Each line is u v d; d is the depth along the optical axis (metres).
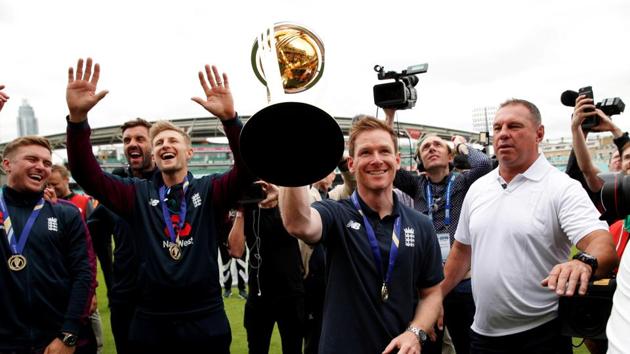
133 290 3.69
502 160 2.63
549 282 1.99
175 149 3.07
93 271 3.33
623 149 3.39
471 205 2.81
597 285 2.12
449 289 2.95
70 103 2.71
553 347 2.49
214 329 2.90
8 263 2.99
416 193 4.61
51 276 3.13
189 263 2.89
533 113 2.61
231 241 4.14
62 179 5.43
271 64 1.66
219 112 2.84
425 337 2.11
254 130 1.62
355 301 2.17
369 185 2.24
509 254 2.54
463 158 4.96
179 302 2.88
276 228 4.04
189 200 3.04
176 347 2.88
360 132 2.28
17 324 2.98
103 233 4.34
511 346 2.57
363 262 2.20
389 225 2.30
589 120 3.51
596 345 3.16
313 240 2.10
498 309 2.57
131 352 3.00
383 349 2.13
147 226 2.99
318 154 1.67
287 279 4.08
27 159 3.11
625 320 0.92
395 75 4.06
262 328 4.15
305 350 4.38
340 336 2.15
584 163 3.46
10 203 3.12
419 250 2.32
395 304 2.18
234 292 8.58
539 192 2.53
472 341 2.78
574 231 2.35
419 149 4.52
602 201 1.23
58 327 3.14
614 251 2.15
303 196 1.98
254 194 3.70
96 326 4.76
